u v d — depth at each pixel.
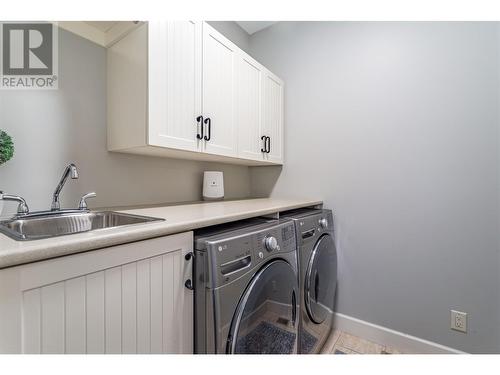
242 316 0.94
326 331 1.73
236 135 1.69
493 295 1.39
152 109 1.18
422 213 1.59
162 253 0.82
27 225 1.01
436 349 1.55
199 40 1.41
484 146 1.40
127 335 0.74
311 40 2.05
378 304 1.75
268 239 1.10
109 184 1.43
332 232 1.83
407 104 1.63
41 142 1.19
